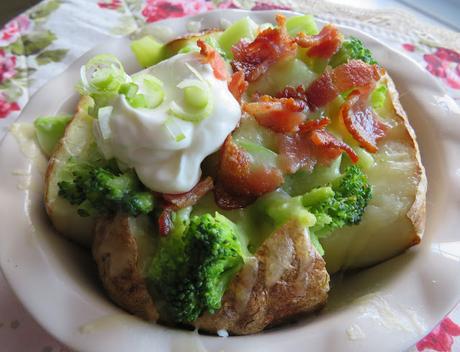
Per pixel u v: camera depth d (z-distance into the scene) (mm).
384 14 282
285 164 155
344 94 173
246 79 171
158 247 143
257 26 200
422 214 162
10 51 254
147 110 144
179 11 282
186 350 129
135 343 130
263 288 141
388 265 163
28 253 148
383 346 132
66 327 132
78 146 166
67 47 258
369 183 166
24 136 174
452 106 193
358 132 166
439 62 257
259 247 142
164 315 143
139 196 142
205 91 145
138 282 141
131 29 270
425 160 184
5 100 233
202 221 135
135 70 207
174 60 157
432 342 165
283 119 159
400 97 200
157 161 143
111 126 143
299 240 142
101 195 144
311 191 153
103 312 137
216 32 199
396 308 141
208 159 153
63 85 193
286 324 152
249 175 150
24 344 160
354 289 162
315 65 178
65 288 142
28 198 161
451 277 148
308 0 289
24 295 138
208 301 134
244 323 143
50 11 275
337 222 152
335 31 182
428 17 306
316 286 146
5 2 342
